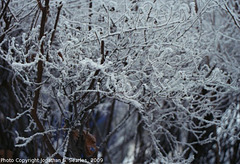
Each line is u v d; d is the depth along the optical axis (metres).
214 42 3.90
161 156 3.44
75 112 2.89
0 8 3.32
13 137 5.18
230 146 5.51
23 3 3.40
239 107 4.99
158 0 3.26
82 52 2.87
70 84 2.95
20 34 3.84
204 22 4.09
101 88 3.04
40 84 2.71
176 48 3.11
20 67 2.52
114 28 3.03
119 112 7.11
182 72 2.74
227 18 4.25
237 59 4.27
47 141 2.98
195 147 5.40
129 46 2.91
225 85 3.28
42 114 3.49
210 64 4.30
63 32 3.02
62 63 2.64
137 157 5.11
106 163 6.96
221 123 3.71
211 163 5.65
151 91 2.89
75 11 3.48
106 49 3.01
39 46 2.42
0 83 4.22
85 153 3.15
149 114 3.61
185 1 3.77
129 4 3.24
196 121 4.46
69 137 3.04
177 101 3.29
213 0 3.26
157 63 2.88
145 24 2.98
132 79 3.32
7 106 5.37
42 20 2.47
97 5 3.24
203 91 4.07
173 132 5.27
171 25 2.96
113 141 7.45
